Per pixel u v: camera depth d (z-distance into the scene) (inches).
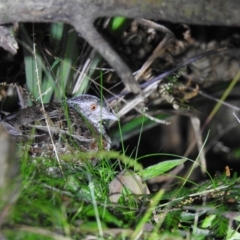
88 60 428.5
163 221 298.7
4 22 313.4
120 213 303.3
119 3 294.7
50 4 300.0
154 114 483.5
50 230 261.9
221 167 658.8
